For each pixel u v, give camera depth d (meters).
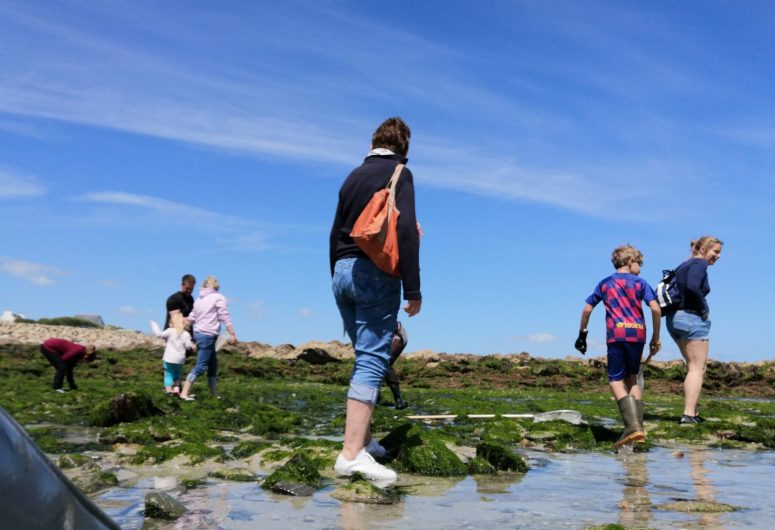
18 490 1.35
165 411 10.54
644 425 9.48
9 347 30.09
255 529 3.53
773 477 5.68
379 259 4.98
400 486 4.91
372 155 5.35
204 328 13.04
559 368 27.50
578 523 3.79
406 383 25.67
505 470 5.76
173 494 4.42
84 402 13.05
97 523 1.51
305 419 10.58
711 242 9.85
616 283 8.10
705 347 9.73
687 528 3.70
